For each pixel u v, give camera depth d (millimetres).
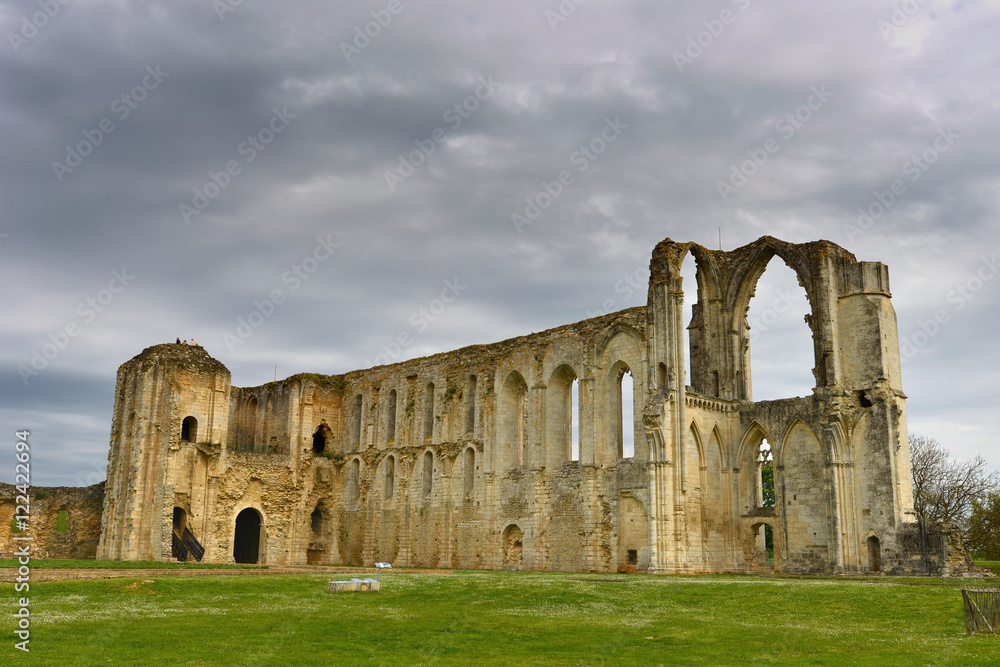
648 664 21266
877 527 51000
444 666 20719
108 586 36344
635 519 56969
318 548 79312
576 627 27547
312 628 26641
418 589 38406
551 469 62562
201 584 38312
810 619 30031
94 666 20141
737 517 57812
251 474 74688
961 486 80625
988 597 26172
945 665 20297
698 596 36062
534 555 61969
